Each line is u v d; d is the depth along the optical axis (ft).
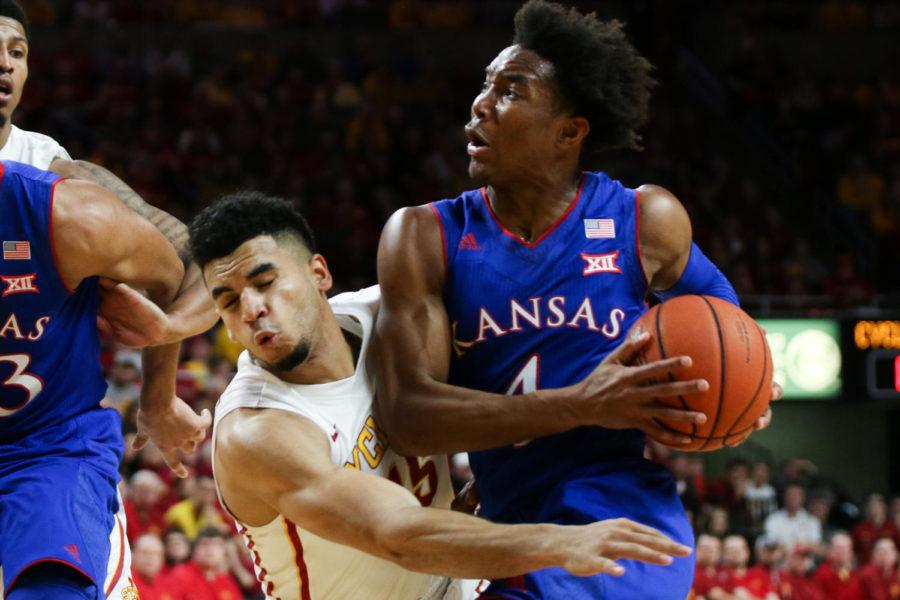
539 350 10.71
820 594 32.68
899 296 44.39
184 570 26.17
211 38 53.88
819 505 35.29
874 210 50.62
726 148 53.72
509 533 8.82
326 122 50.98
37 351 10.78
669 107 54.85
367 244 45.34
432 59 55.21
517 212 11.03
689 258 11.25
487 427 10.09
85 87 50.44
